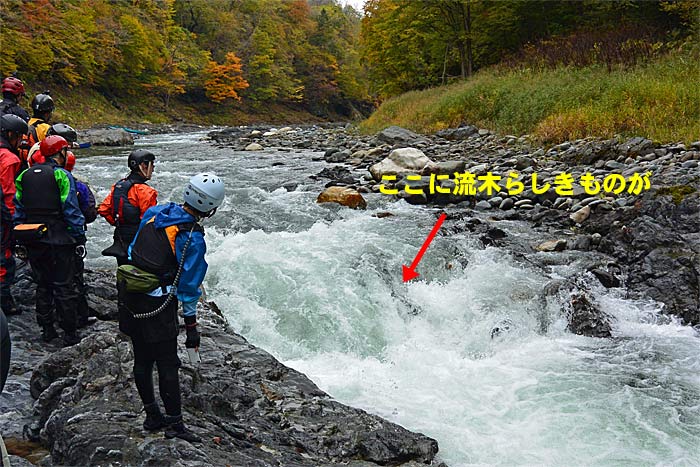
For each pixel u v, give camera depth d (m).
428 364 5.82
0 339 2.79
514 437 4.45
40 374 4.37
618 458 4.18
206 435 3.48
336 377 5.50
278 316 6.50
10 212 5.37
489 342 6.43
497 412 4.84
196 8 63.12
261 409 4.18
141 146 24.03
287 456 3.65
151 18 52.97
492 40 30.69
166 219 3.11
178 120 52.09
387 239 8.27
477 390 5.23
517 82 20.77
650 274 7.32
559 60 22.31
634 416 4.76
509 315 6.67
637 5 25.39
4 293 5.70
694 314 6.77
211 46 63.12
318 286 6.84
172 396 3.23
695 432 4.53
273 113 64.75
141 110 49.22
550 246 8.23
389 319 6.66
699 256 7.25
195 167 15.97
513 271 7.45
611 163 11.41
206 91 57.44
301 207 10.49
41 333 5.50
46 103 6.25
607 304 6.98
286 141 24.64
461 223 9.28
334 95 74.06
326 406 4.41
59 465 3.35
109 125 40.88
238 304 6.55
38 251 4.94
